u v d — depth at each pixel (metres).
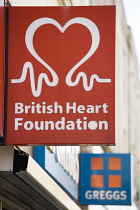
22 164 11.20
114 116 10.48
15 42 10.71
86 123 10.46
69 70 10.63
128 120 44.28
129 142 44.28
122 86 38.97
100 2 31.05
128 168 21.66
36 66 10.65
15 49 10.69
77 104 10.52
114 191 21.66
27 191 13.20
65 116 10.48
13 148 11.03
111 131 10.44
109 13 10.79
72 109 10.50
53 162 15.16
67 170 17.39
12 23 10.76
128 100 44.25
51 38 10.73
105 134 10.43
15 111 10.50
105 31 10.74
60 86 10.58
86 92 10.55
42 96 10.55
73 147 18.84
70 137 10.42
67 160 17.44
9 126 10.46
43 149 14.15
